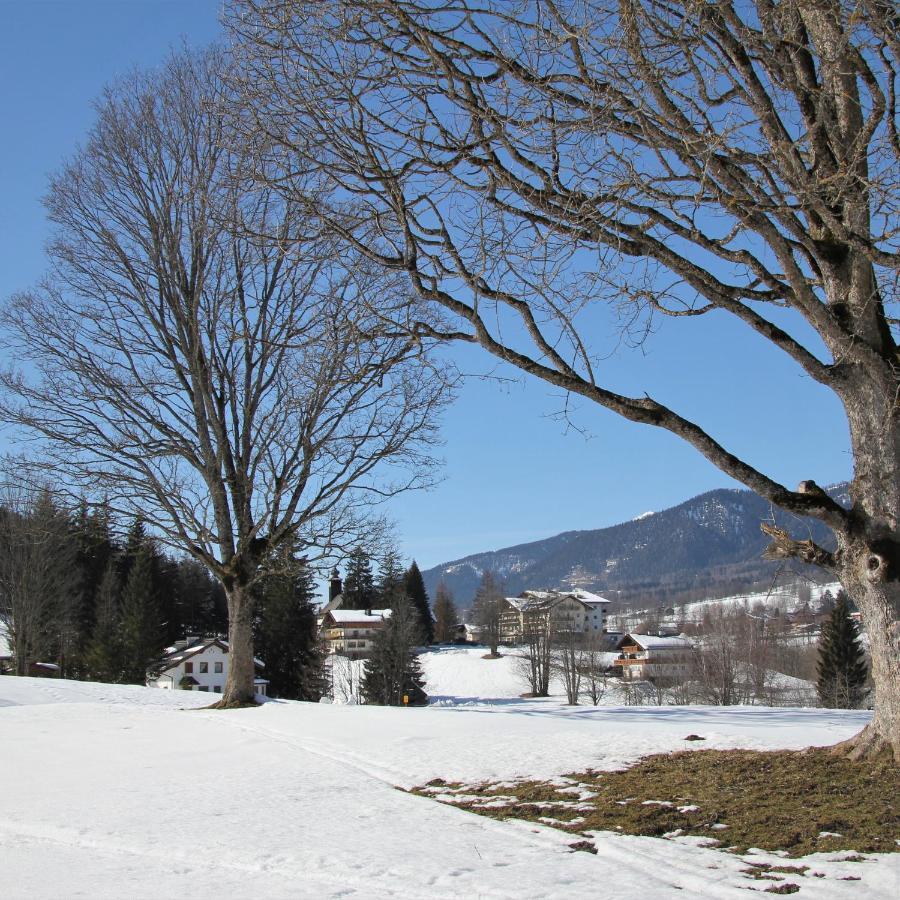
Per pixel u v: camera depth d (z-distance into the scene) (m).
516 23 8.00
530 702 27.36
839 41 8.08
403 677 60.50
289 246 12.76
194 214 20.08
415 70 8.42
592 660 62.44
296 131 9.11
